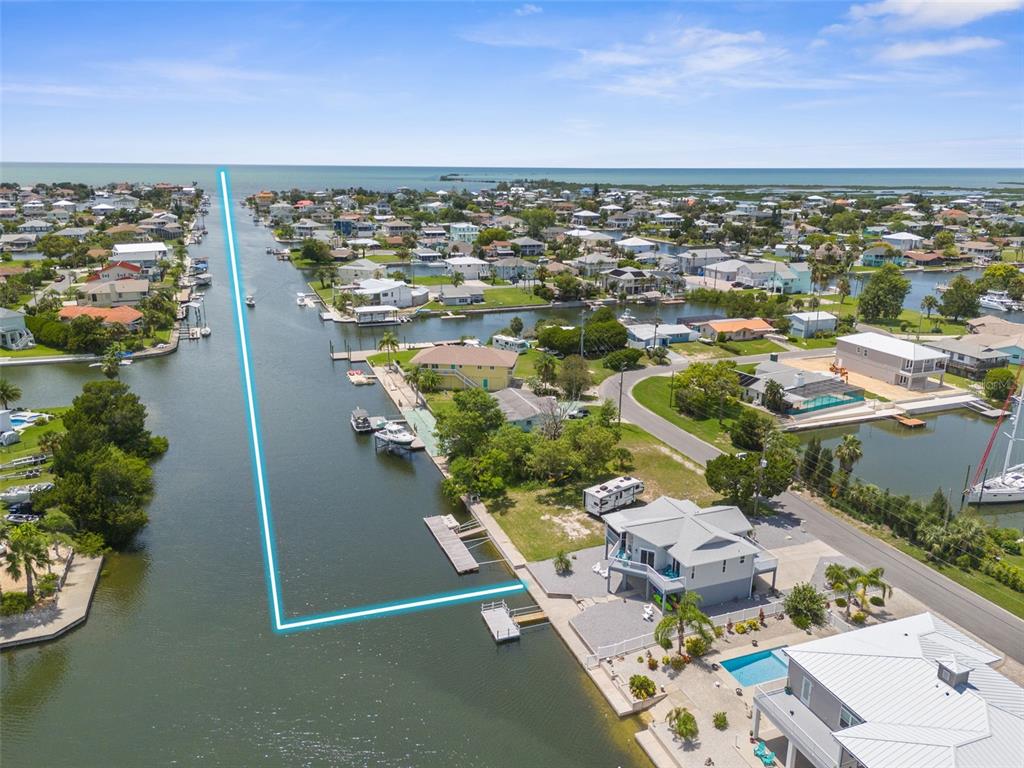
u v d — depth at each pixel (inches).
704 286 7209.6
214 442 3348.9
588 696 1749.5
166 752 1599.4
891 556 2335.1
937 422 3821.4
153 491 2827.3
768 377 4008.4
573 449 2871.6
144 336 5191.9
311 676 1827.0
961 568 2266.2
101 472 2386.8
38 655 1895.9
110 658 1888.5
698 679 1760.6
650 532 2082.9
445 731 1651.1
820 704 1462.8
